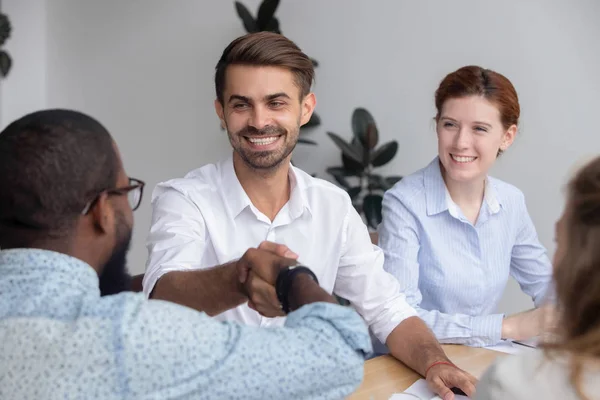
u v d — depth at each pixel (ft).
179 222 5.48
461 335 5.94
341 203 5.95
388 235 6.75
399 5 10.78
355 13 11.14
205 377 2.81
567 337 2.88
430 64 10.66
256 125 5.34
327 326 3.06
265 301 3.84
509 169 10.40
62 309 2.86
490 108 6.24
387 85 11.02
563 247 2.96
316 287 3.37
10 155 2.94
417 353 5.31
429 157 10.83
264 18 11.22
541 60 9.90
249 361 2.85
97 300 2.90
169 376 2.79
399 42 10.85
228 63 5.36
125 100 13.52
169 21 12.80
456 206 6.65
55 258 2.96
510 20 10.03
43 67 14.29
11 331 2.79
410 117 10.90
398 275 6.55
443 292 6.73
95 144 3.03
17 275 2.91
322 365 2.95
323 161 11.71
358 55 11.20
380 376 5.23
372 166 10.97
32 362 2.76
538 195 10.20
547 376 2.97
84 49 13.80
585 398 2.82
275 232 5.80
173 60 12.87
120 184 3.14
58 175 2.93
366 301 5.82
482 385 3.21
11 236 2.99
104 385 2.75
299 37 11.65
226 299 4.21
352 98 11.35
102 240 3.10
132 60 13.30
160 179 13.39
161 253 5.31
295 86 5.41
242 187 5.74
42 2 14.08
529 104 10.10
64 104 14.20
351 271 5.92
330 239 5.90
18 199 2.93
